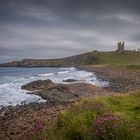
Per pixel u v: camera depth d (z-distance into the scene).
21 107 30.59
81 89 44.09
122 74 103.31
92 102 18.98
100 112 16.00
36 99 37.34
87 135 12.02
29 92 44.25
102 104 18.42
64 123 13.98
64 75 103.00
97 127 11.61
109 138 11.23
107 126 11.52
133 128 12.12
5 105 32.75
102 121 11.77
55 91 41.00
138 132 11.96
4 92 45.16
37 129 12.82
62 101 34.62
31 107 30.03
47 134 12.47
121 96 23.22
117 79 79.19
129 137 11.40
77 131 12.45
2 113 26.97
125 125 12.13
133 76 90.00
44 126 13.80
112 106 19.30
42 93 40.59
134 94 24.39
